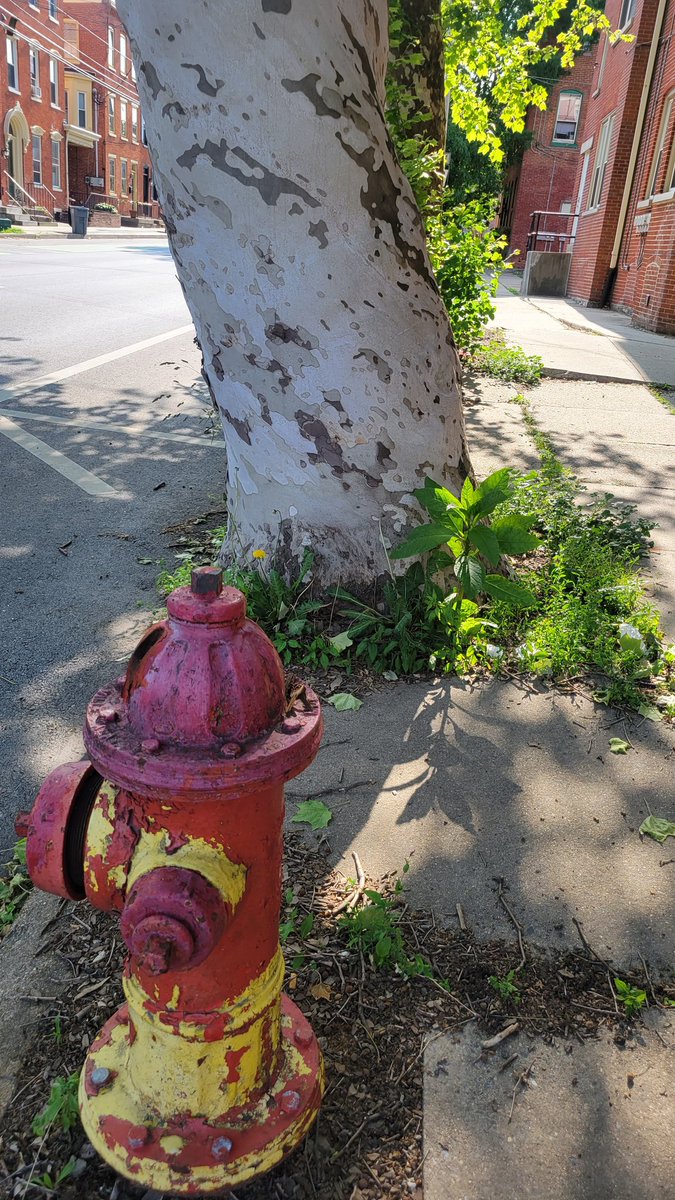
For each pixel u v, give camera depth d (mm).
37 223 44594
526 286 24312
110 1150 1799
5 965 2387
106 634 4262
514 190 43781
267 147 3242
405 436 3850
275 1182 1871
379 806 3014
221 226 3402
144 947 1518
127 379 9742
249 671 1578
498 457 7039
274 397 3740
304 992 2301
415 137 7801
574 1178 1878
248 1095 1837
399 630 3838
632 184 18734
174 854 1610
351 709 3574
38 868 1722
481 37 10562
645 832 2914
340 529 3984
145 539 5422
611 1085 2080
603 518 5465
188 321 13719
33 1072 2096
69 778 1756
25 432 7613
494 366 10484
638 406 9203
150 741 1538
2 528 5531
